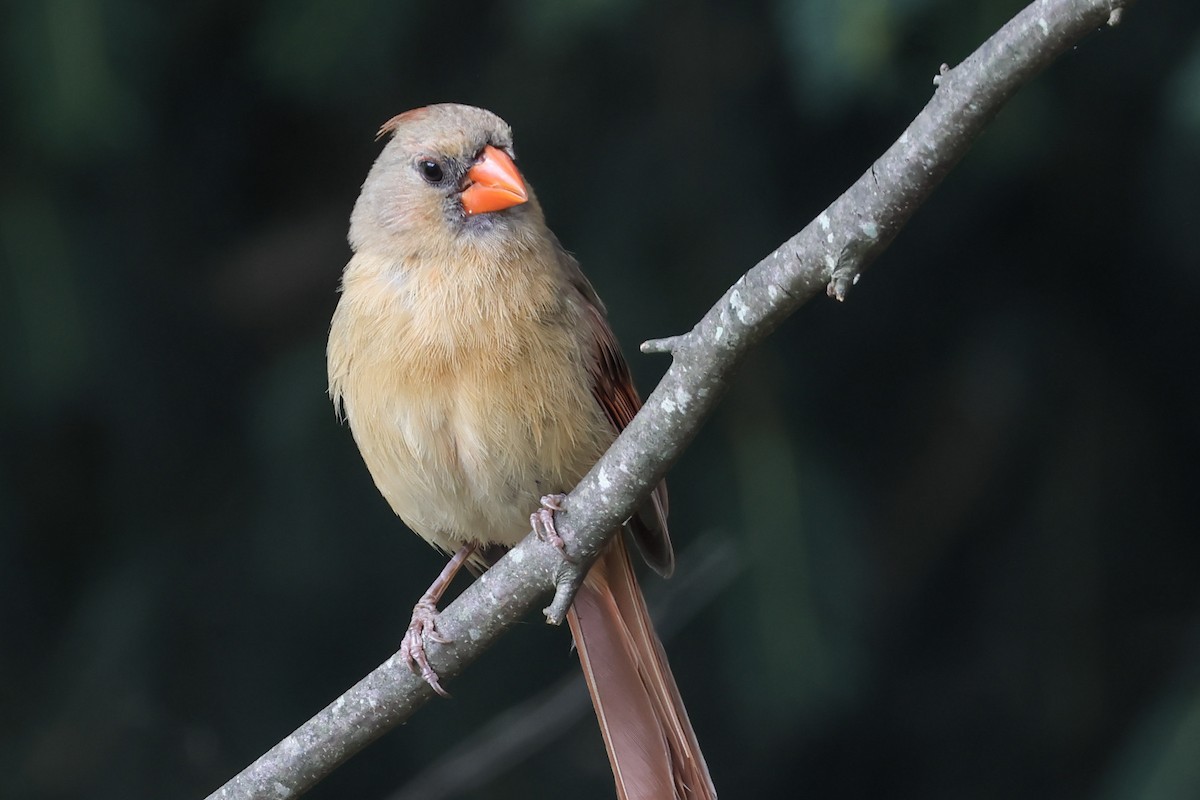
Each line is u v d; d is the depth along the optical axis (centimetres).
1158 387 1045
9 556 985
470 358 723
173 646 972
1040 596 1038
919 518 1068
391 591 998
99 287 966
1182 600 1024
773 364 986
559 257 786
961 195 1035
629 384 779
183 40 1001
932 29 900
